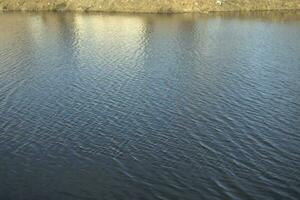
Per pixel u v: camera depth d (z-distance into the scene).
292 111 43.22
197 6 99.69
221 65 57.94
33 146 37.25
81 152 36.25
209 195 30.52
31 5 102.88
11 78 53.16
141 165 34.28
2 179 32.66
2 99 46.78
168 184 31.84
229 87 49.88
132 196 30.58
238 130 39.50
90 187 31.62
